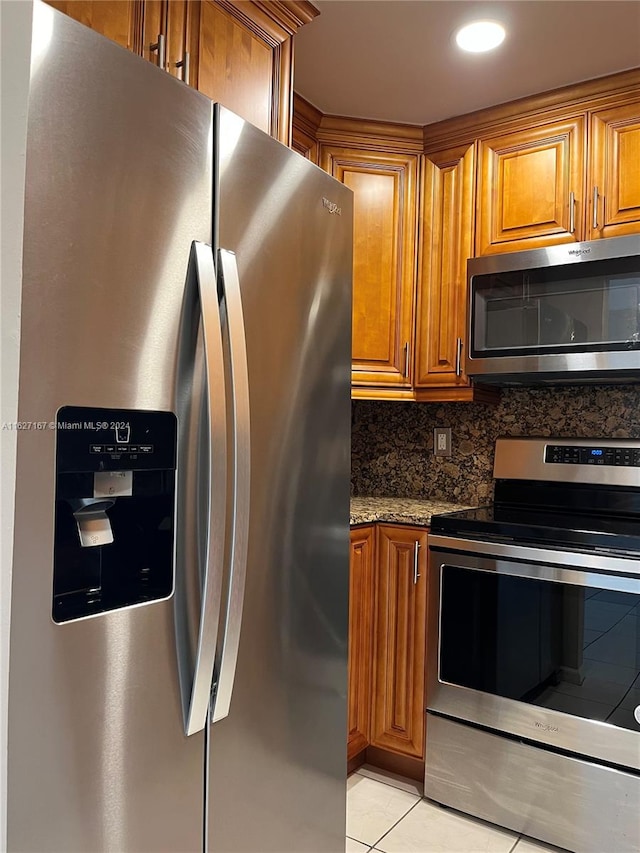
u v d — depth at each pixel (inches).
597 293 81.7
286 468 52.4
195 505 42.8
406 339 97.9
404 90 88.4
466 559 81.7
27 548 33.9
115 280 38.0
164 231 41.0
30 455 33.9
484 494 103.4
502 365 88.5
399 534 89.4
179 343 41.8
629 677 70.2
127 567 42.2
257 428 49.1
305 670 55.0
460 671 82.1
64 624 35.8
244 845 48.4
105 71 37.6
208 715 44.8
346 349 60.5
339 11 71.0
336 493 59.0
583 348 82.2
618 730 70.9
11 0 34.5
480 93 89.0
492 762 79.8
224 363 45.0
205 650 42.4
